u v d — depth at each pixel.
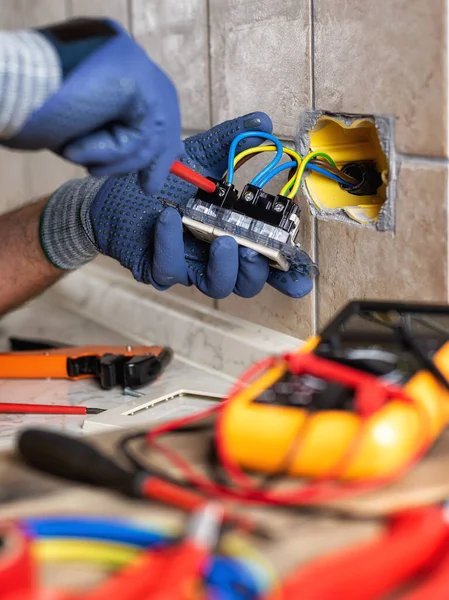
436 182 0.72
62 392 0.94
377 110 0.77
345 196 0.86
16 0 1.54
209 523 0.43
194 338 1.06
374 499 0.51
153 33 1.14
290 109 0.89
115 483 0.52
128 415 0.83
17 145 0.64
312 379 0.57
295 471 0.52
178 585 0.39
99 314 1.27
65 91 0.60
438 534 0.44
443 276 0.72
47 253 0.97
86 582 0.43
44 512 0.51
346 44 0.79
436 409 0.57
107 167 0.66
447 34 0.68
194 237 0.84
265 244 0.77
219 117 1.02
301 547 0.46
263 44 0.91
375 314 0.67
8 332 1.23
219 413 0.60
